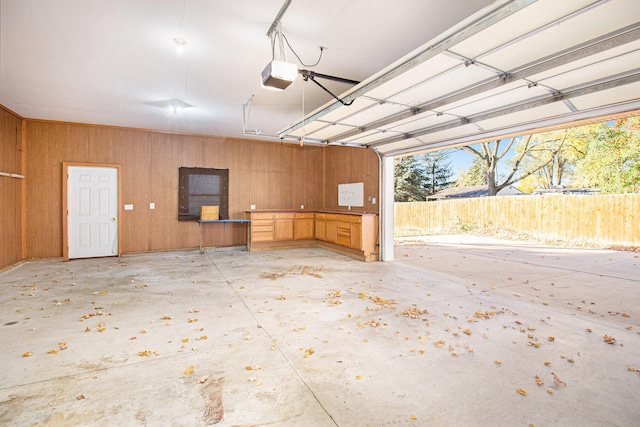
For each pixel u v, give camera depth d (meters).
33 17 2.81
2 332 2.90
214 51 3.46
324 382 2.14
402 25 2.94
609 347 2.68
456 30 2.22
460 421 1.77
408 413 1.83
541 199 10.35
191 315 3.38
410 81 3.17
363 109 4.14
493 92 3.27
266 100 5.13
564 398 1.98
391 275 5.25
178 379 2.17
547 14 1.99
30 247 6.20
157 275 5.16
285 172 8.75
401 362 2.41
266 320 3.24
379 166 6.59
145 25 2.95
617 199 8.81
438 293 4.21
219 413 1.83
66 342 2.71
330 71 3.98
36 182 6.22
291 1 2.56
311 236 8.38
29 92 4.72
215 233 7.95
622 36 2.21
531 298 4.02
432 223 13.43
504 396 2.00
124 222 6.96
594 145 12.99
